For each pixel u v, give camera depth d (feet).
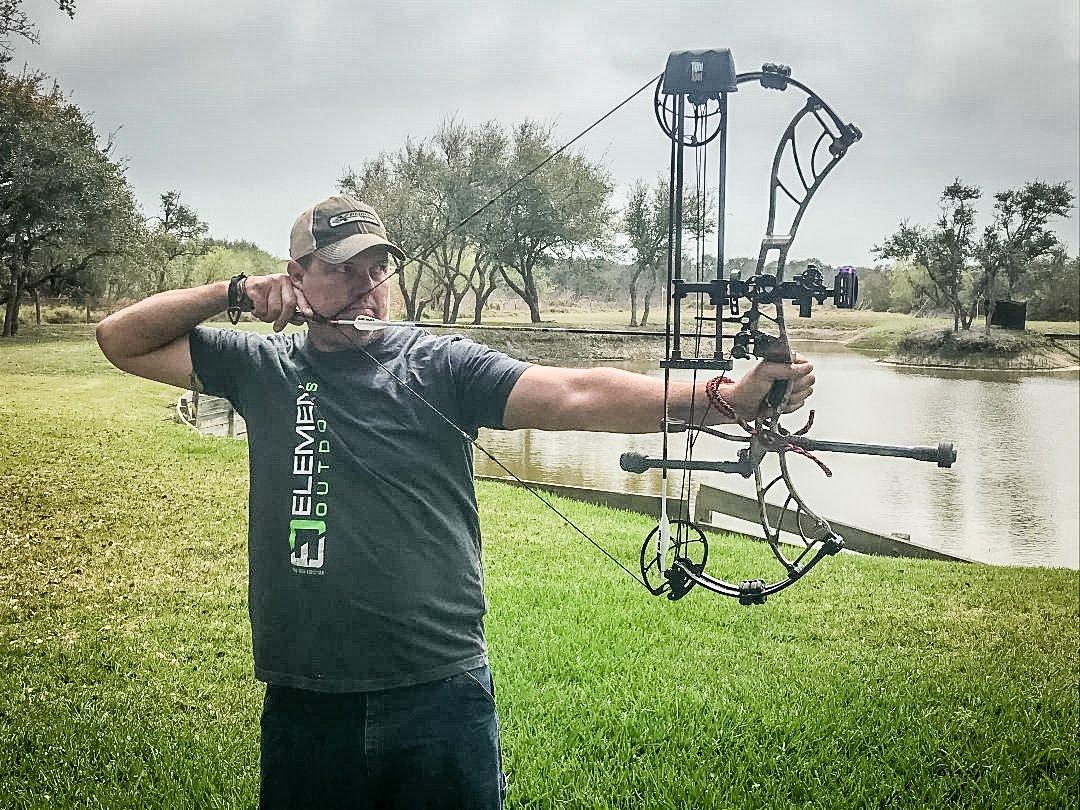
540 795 11.70
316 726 6.63
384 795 6.73
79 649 16.33
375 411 6.77
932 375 60.39
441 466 6.82
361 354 6.98
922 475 43.11
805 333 67.15
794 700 14.85
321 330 7.00
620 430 6.53
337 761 6.61
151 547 22.54
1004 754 13.16
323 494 6.64
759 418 6.16
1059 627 20.20
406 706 6.56
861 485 42.16
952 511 38.29
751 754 12.96
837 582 23.21
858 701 14.87
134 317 7.00
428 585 6.64
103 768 12.14
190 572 20.89
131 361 7.15
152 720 13.56
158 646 16.56
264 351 7.08
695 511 31.24
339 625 6.55
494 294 86.79
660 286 81.92
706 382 6.23
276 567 6.69
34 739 12.91
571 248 72.84
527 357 27.50
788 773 12.43
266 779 6.84
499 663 16.05
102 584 19.94
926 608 21.22
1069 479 41.45
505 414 6.81
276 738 6.77
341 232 6.79
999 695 15.42
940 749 13.26
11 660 15.78
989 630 19.79
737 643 17.85
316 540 6.59
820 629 19.10
